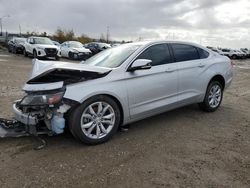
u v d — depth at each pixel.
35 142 4.70
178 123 5.78
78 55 24.61
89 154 4.28
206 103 6.46
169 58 5.69
